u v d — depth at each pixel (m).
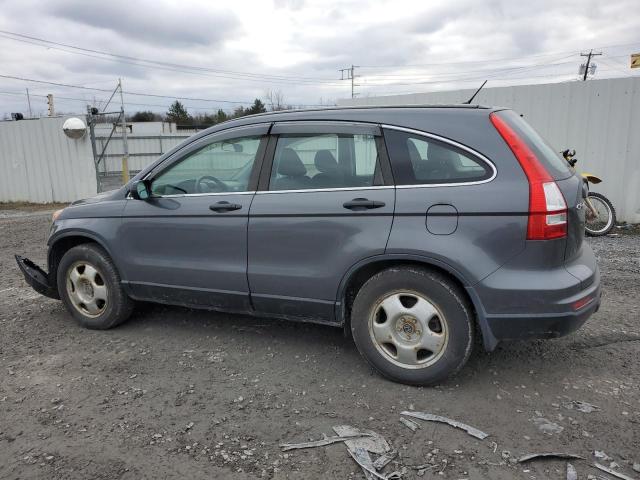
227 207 3.99
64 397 3.57
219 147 4.17
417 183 3.42
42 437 3.11
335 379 3.75
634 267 6.50
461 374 3.76
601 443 2.94
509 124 3.39
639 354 4.03
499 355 4.05
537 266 3.18
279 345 4.36
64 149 15.66
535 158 3.25
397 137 3.53
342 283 3.65
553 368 3.83
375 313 3.62
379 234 3.47
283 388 3.64
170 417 3.30
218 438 3.07
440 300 3.38
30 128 15.91
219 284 4.12
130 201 4.50
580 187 3.50
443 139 3.40
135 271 4.49
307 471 2.77
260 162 3.98
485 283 3.23
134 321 4.97
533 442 2.96
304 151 3.83
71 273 4.80
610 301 5.24
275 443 3.01
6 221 12.44
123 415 3.33
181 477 2.74
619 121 9.05
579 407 3.30
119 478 2.74
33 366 4.05
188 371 3.92
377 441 3.00
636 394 3.46
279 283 3.88
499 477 2.68
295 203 3.76
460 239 3.28
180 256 4.28
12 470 2.81
